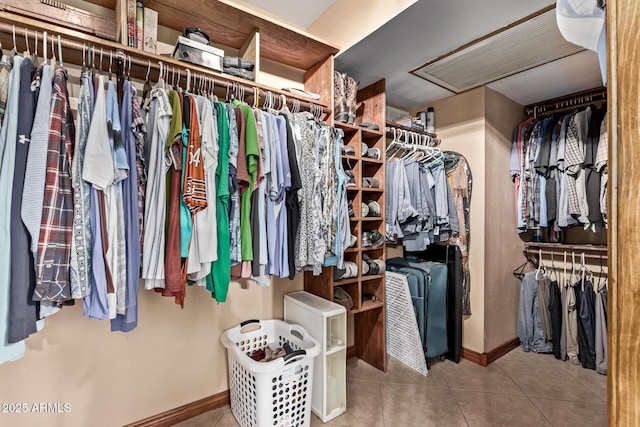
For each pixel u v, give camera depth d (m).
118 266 1.11
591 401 1.87
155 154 1.21
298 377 1.54
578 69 2.12
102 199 1.07
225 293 1.33
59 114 1.02
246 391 1.55
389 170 2.37
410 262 2.57
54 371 1.38
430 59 1.99
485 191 2.42
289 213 1.57
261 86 1.65
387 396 1.93
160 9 1.51
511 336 2.65
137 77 1.50
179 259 1.20
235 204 1.38
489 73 2.19
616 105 0.41
